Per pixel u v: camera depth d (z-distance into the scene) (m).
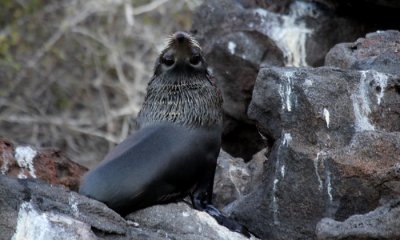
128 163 18.17
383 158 17.42
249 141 25.56
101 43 41.69
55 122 39.59
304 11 25.58
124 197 17.98
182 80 19.17
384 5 24.09
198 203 18.88
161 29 41.94
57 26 42.12
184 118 18.86
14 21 42.47
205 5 26.48
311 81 18.38
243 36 25.42
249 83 25.20
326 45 25.41
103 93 40.34
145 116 19.33
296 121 18.34
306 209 18.02
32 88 41.06
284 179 18.25
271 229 18.52
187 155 18.56
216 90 19.45
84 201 16.92
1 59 40.09
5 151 20.69
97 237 16.47
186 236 17.77
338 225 16.59
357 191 17.48
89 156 39.34
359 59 20.33
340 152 17.72
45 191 16.77
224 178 21.73
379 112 18.45
